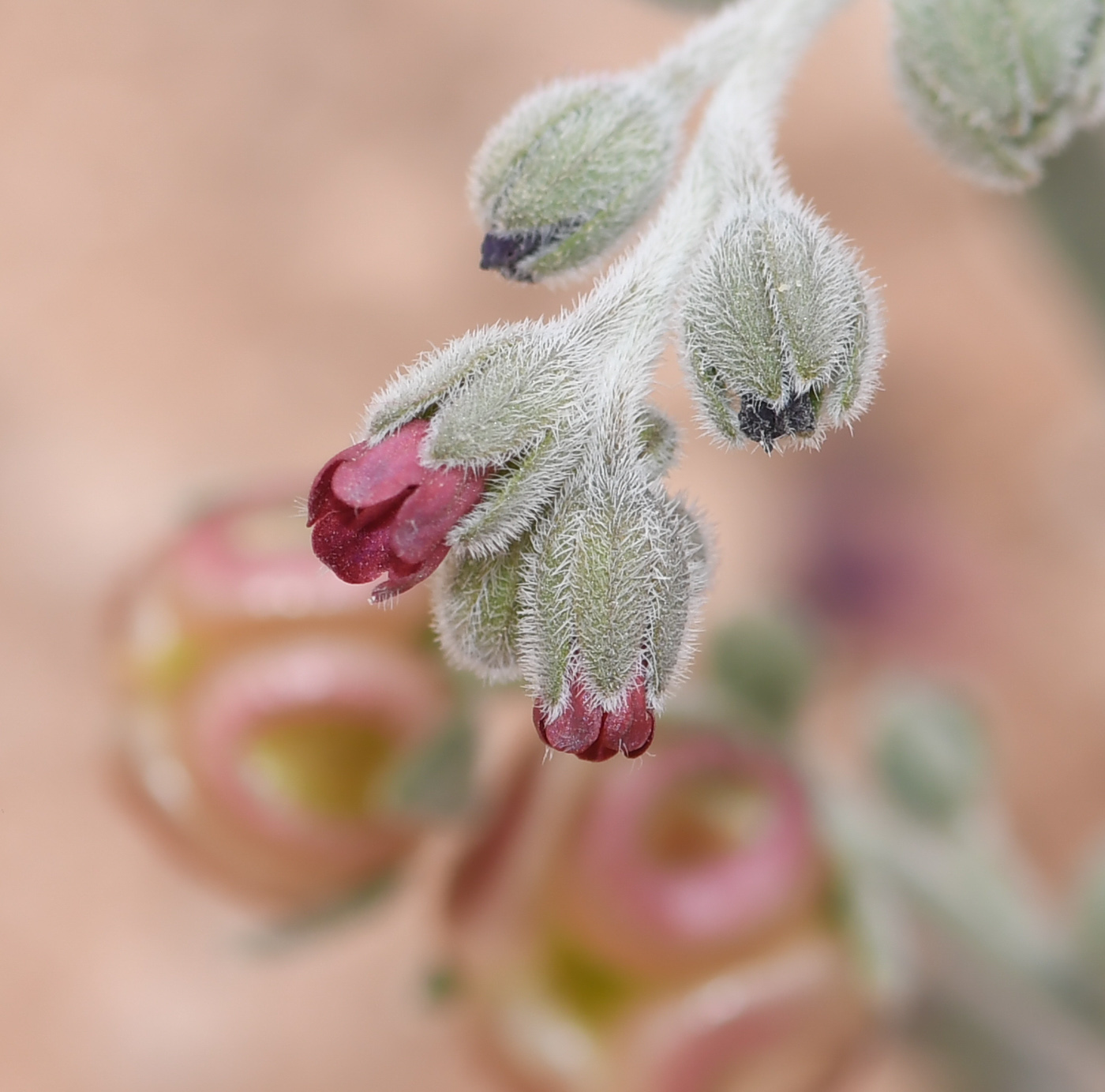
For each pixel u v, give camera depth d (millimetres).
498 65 262
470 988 103
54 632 219
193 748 103
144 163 256
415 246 249
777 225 88
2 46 266
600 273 91
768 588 216
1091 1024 111
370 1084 202
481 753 104
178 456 232
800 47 93
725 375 87
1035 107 91
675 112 92
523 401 87
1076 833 205
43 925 210
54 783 215
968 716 114
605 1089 101
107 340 241
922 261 235
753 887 101
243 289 246
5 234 251
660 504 88
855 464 224
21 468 229
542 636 87
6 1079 202
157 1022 205
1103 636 214
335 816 103
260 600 102
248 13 269
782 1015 101
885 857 108
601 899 101
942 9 91
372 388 240
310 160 257
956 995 115
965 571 218
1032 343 229
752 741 105
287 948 106
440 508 86
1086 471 220
